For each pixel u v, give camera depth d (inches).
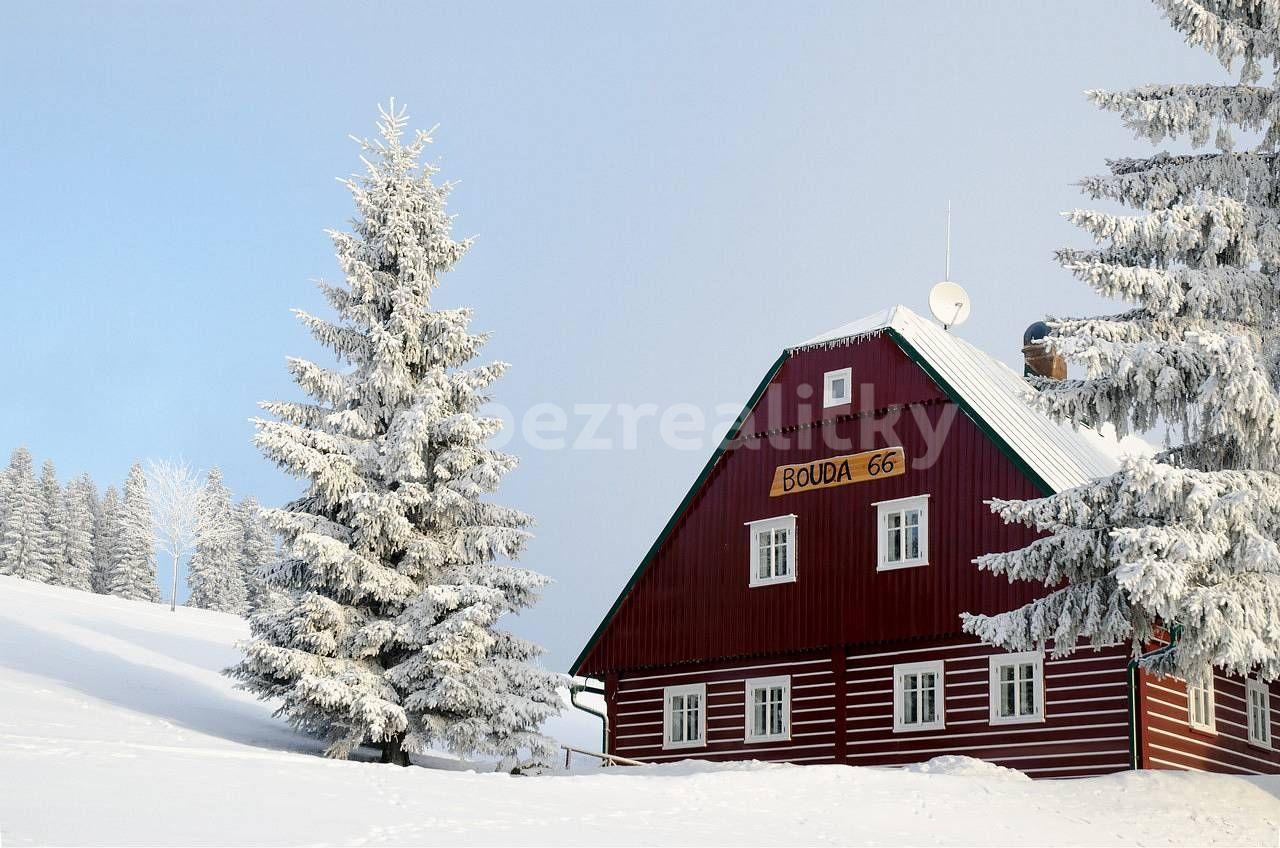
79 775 765.9
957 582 1208.8
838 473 1315.2
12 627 1795.0
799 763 1285.7
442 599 1243.8
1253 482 879.1
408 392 1349.7
